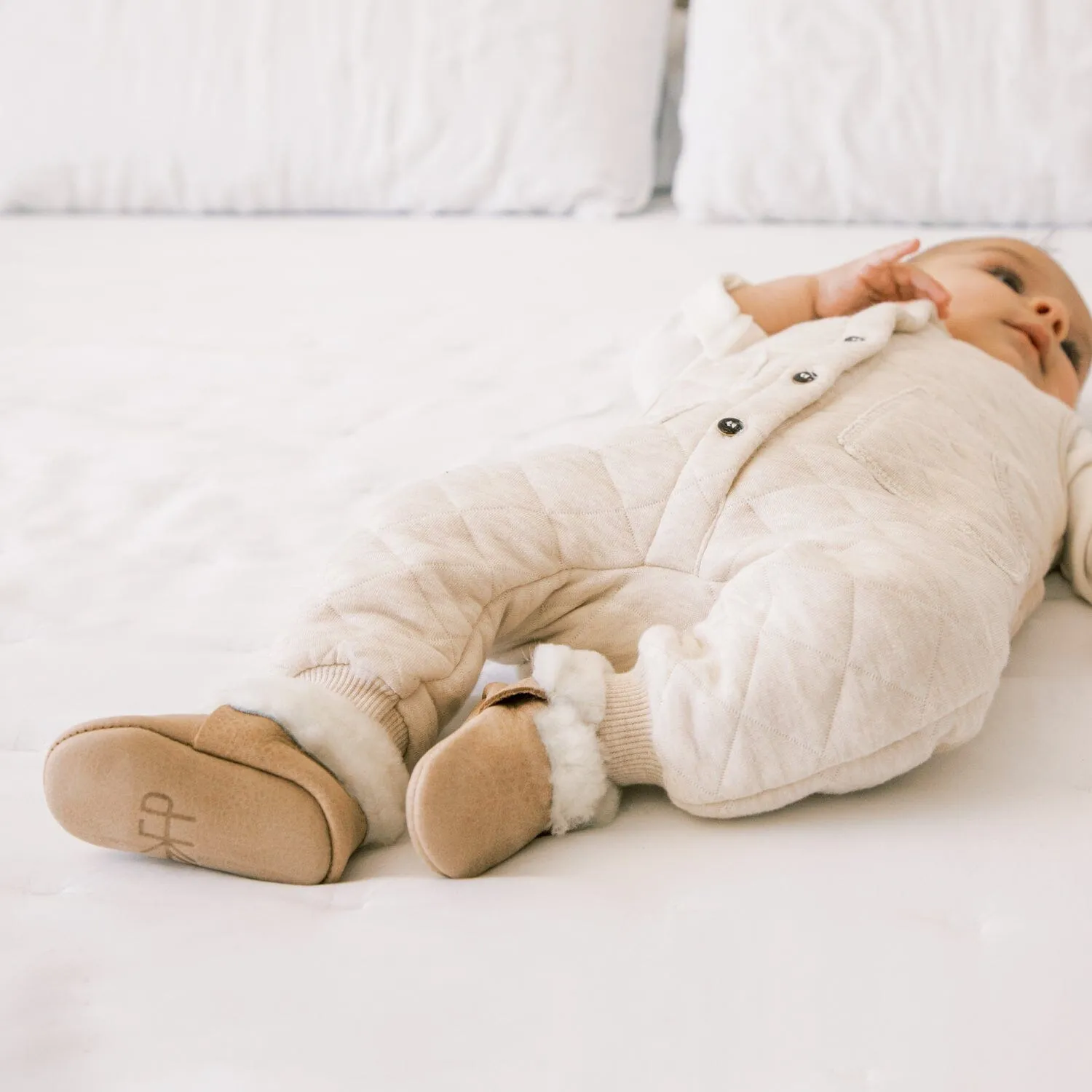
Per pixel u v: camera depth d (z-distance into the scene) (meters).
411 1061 0.59
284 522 1.18
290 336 1.65
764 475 0.93
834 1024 0.61
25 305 1.78
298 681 0.76
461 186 2.15
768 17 2.01
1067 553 1.11
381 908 0.71
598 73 2.11
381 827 0.77
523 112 2.12
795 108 2.01
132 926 0.69
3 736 0.88
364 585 0.84
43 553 1.12
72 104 2.15
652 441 0.97
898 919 0.68
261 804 0.71
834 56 1.99
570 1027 0.61
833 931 0.67
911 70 1.96
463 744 0.74
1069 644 1.01
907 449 0.97
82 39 2.14
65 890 0.73
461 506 0.91
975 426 1.06
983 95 1.95
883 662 0.76
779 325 1.29
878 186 2.00
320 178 2.16
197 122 2.15
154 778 0.70
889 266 1.27
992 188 1.97
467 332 1.65
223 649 0.99
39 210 2.22
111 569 1.10
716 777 0.76
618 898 0.71
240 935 0.68
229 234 2.11
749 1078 0.58
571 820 0.77
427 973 0.65
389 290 1.83
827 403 1.02
